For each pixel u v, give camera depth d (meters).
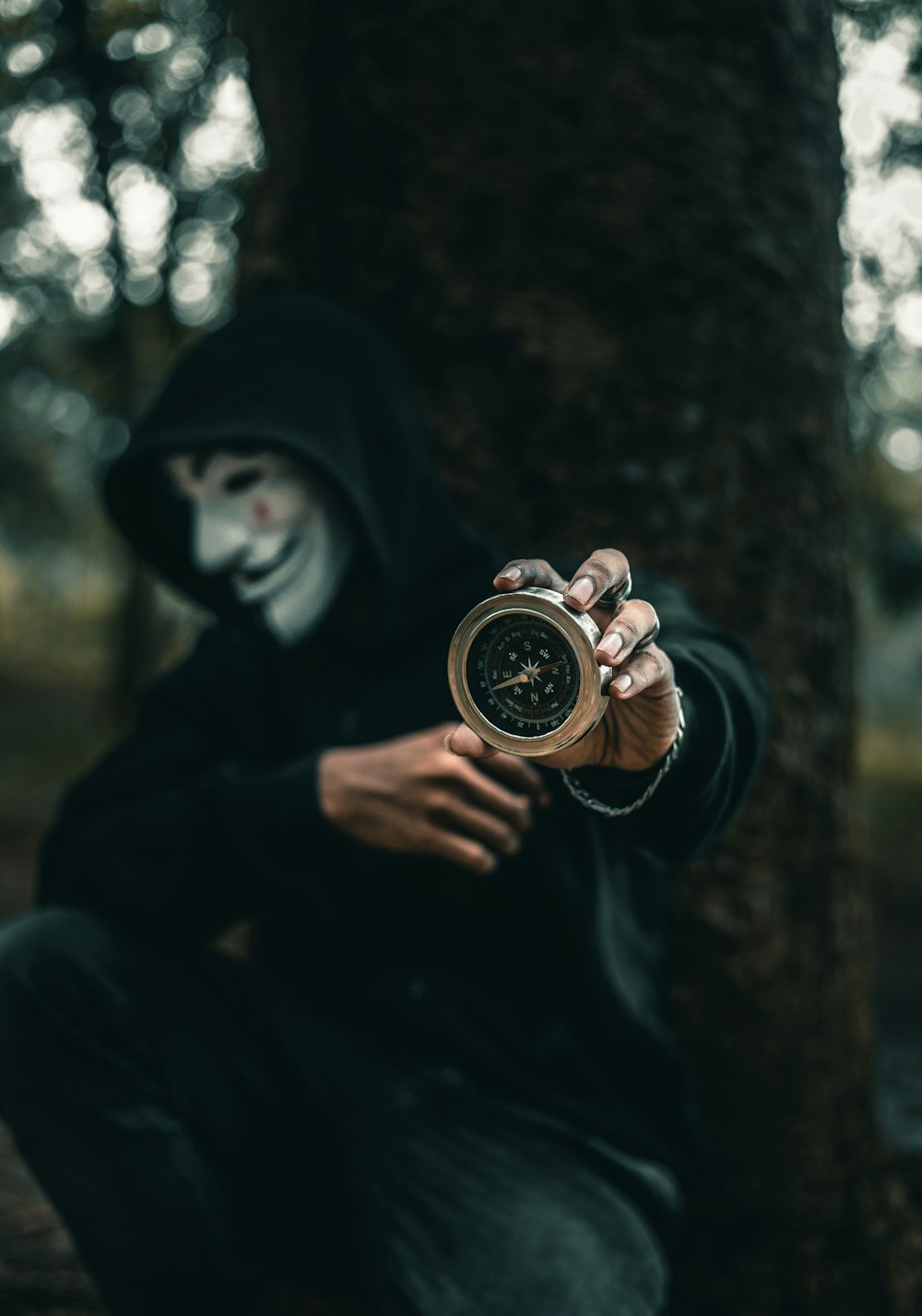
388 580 1.60
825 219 2.14
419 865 1.54
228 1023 1.59
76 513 14.09
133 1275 1.51
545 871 1.49
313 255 2.09
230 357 1.68
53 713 14.85
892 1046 3.79
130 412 8.05
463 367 1.99
